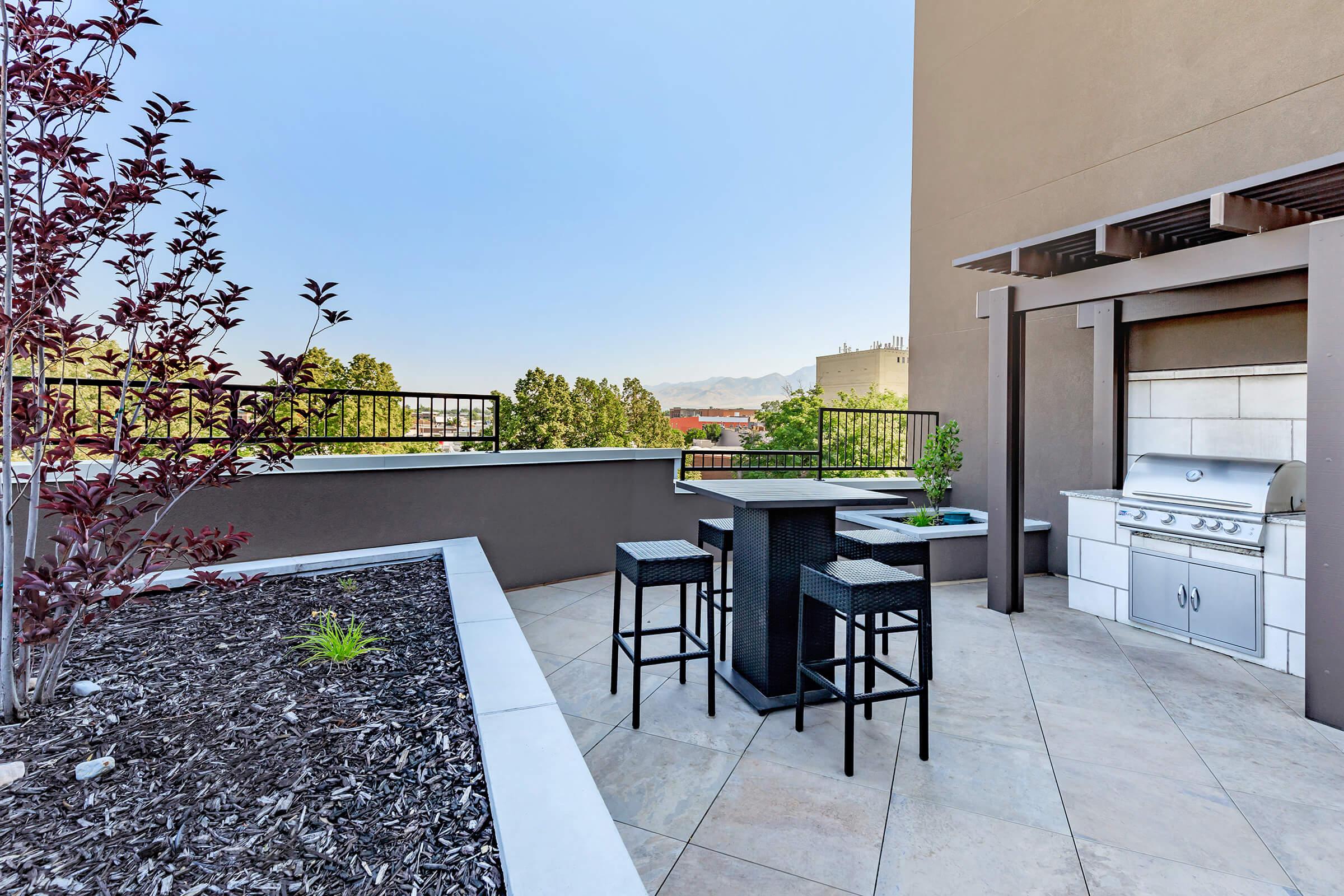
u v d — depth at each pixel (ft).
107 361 7.79
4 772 5.05
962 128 22.79
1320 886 5.82
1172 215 10.94
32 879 4.01
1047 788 7.46
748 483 11.23
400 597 10.68
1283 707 9.84
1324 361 9.22
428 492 14.79
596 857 4.23
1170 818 6.89
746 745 8.43
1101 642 13.01
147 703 6.56
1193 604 12.78
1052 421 18.98
